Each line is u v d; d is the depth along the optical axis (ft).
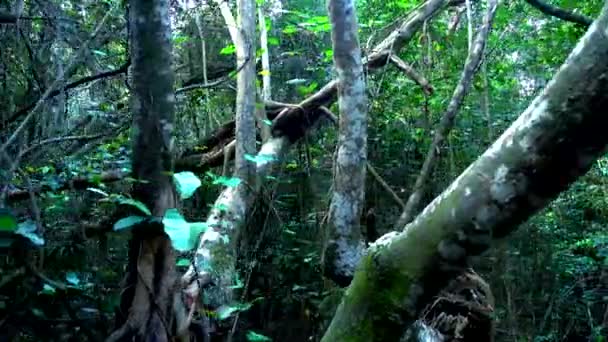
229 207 14.46
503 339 19.67
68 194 13.41
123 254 13.97
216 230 13.61
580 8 19.21
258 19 22.11
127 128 15.75
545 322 22.18
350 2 13.11
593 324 22.89
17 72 12.65
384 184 17.16
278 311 20.12
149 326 8.45
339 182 13.29
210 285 11.65
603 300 22.77
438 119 20.47
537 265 22.72
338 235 13.20
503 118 20.47
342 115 13.30
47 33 12.54
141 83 8.50
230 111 21.71
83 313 10.85
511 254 21.61
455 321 11.52
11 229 8.02
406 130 20.97
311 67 22.70
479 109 20.30
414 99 20.62
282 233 20.20
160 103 8.52
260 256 19.67
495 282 20.42
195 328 9.48
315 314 18.79
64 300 10.14
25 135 12.59
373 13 21.99
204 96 21.12
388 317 4.86
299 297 20.12
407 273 4.73
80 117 16.38
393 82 20.85
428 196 19.39
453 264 4.50
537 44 21.67
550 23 21.09
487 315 11.76
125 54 14.87
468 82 13.43
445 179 19.13
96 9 14.02
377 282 4.95
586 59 3.70
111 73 12.19
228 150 17.95
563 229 23.98
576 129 3.74
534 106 4.02
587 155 3.84
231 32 16.42
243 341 15.65
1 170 9.68
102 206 13.11
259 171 16.90
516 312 20.85
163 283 8.55
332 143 21.13
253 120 15.35
